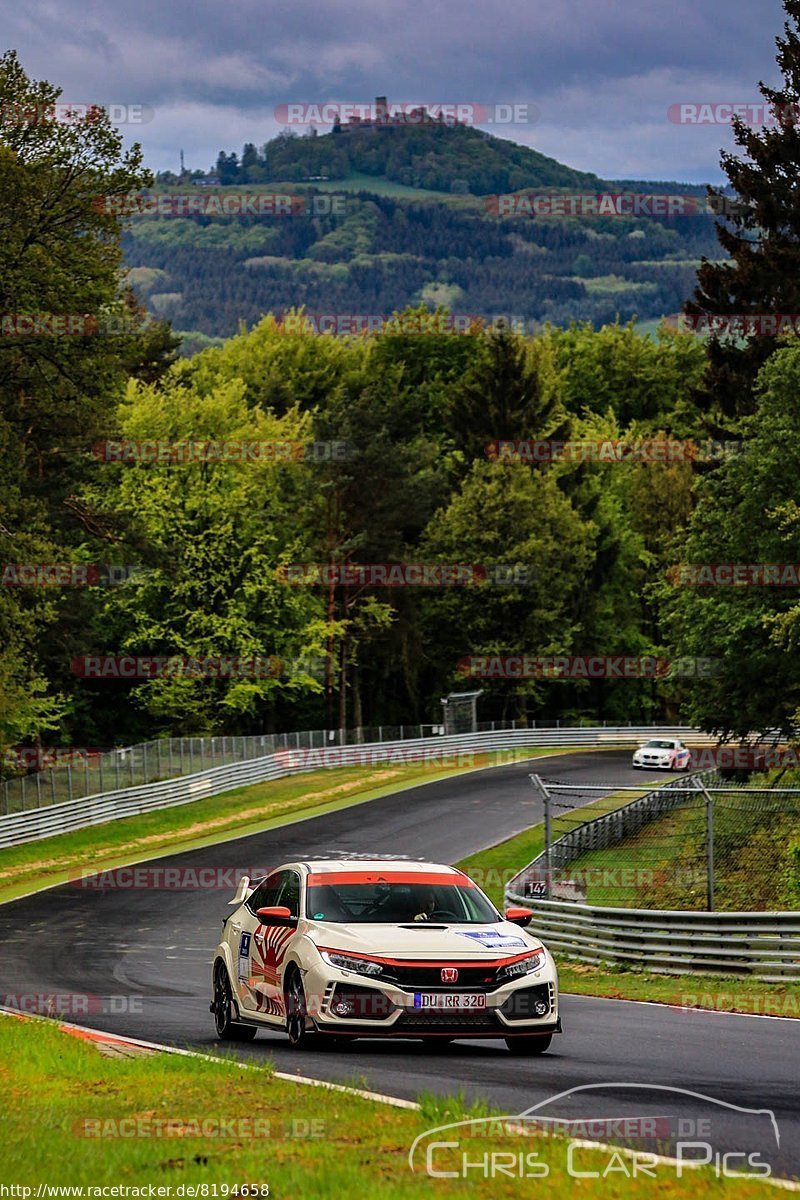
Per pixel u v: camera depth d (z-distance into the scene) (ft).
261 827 238.89
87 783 241.76
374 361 471.21
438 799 263.29
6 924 153.58
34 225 193.16
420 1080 50.16
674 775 292.40
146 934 145.07
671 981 99.35
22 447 208.85
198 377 444.14
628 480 441.27
